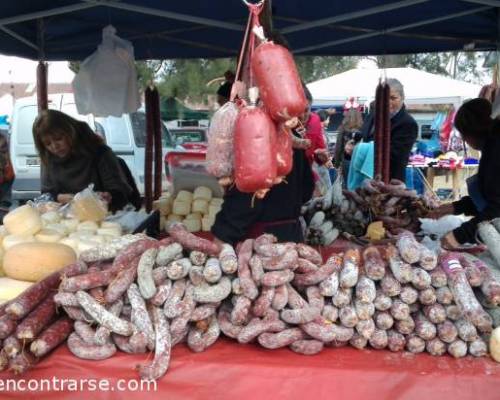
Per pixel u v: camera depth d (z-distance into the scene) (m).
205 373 1.70
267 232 2.23
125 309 1.80
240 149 1.44
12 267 2.13
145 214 3.57
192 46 5.42
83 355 1.72
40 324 1.72
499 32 4.21
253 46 1.60
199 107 12.30
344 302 1.79
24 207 2.59
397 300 1.79
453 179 9.65
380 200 3.54
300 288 1.88
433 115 13.90
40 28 4.41
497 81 4.36
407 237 1.91
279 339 1.74
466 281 1.76
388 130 4.68
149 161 4.42
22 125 8.69
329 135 11.45
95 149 3.84
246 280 1.74
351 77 9.91
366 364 1.71
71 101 9.02
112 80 4.18
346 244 3.35
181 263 1.79
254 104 1.51
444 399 1.65
